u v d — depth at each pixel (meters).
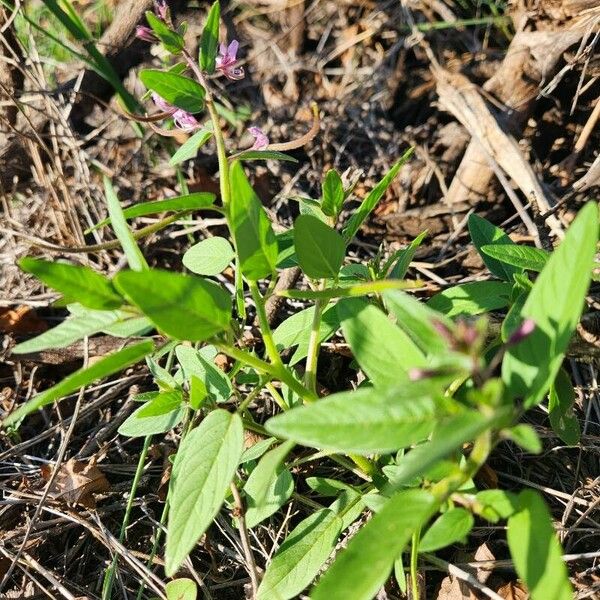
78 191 0.49
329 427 0.21
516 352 0.23
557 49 0.43
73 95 0.49
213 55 0.29
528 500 0.22
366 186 0.49
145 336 0.42
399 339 0.23
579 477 0.34
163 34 0.28
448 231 0.46
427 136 0.50
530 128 0.46
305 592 0.30
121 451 0.37
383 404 0.21
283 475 0.30
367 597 0.20
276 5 0.57
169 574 0.24
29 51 0.50
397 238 0.46
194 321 0.22
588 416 0.36
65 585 0.33
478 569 0.30
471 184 0.45
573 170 0.45
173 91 0.28
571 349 0.34
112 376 0.41
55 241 0.47
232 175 0.23
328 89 0.54
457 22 0.51
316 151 0.51
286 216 0.48
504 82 0.44
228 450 0.25
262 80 0.55
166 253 0.47
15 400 0.40
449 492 0.22
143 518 0.35
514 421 0.22
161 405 0.29
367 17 0.56
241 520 0.30
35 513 0.33
